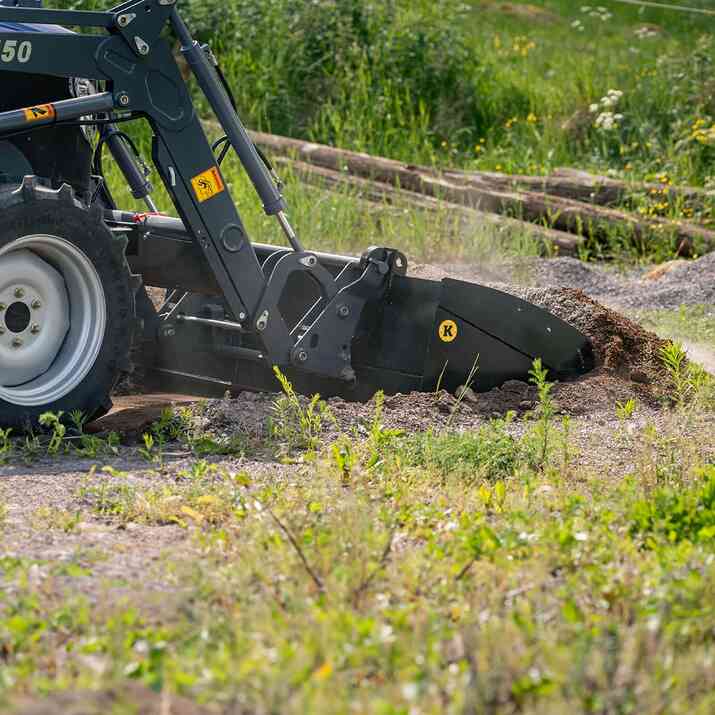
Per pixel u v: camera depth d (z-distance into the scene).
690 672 7.67
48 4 39.28
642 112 44.22
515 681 7.45
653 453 14.78
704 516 11.40
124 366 15.77
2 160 16.28
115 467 14.05
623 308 26.91
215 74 16.47
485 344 18.05
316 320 17.05
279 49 44.28
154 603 9.23
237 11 45.28
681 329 24.22
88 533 11.37
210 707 7.24
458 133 44.25
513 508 11.98
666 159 39.81
